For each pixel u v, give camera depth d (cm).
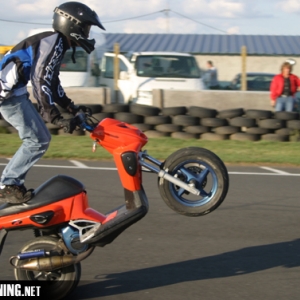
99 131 374
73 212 379
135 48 2534
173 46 2598
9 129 1148
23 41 368
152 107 1118
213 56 2533
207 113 1105
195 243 514
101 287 410
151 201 662
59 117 361
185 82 1377
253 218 599
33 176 793
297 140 1095
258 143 1077
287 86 1138
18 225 377
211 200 384
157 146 1027
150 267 452
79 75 1400
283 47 2619
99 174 815
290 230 559
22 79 368
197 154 380
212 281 422
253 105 1230
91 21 372
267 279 426
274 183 775
